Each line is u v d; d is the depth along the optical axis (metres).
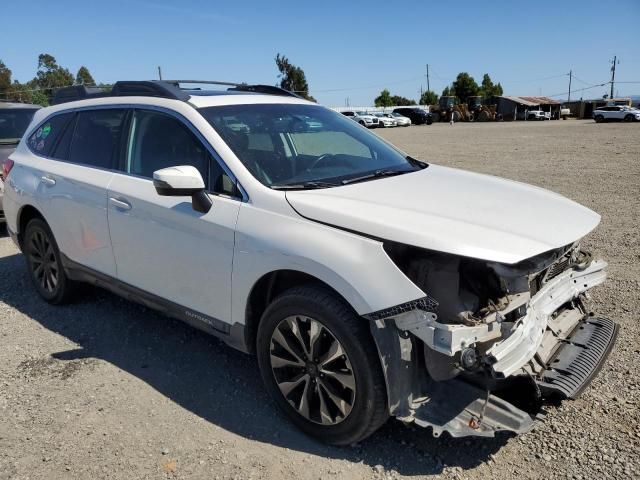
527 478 2.75
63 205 4.48
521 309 2.78
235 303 3.29
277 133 3.80
